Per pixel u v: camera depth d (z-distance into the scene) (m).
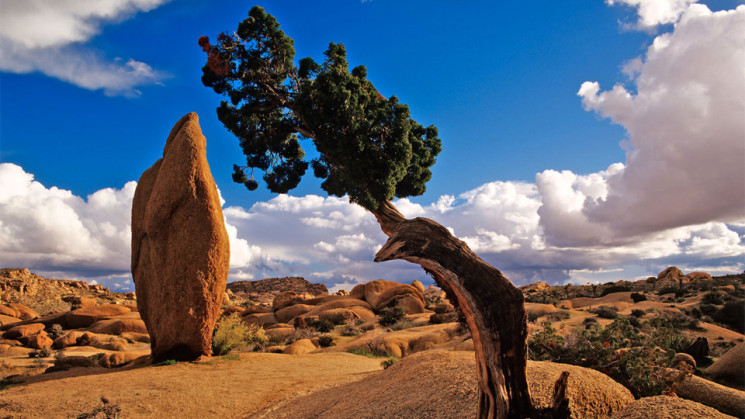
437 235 4.48
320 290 152.38
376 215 7.32
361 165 7.46
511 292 4.37
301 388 13.48
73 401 12.34
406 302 54.09
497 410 4.46
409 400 8.53
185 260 18.75
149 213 19.56
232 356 20.25
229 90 10.13
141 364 19.61
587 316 33.56
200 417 11.22
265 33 9.41
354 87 8.02
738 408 7.04
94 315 52.44
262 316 57.81
